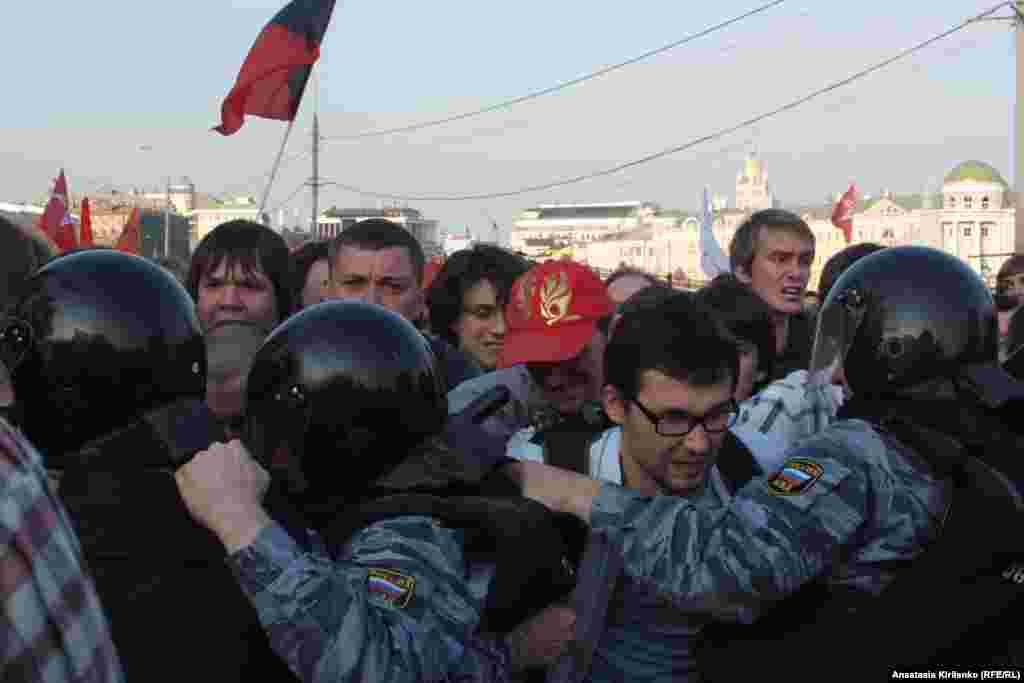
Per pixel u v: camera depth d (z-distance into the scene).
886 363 2.19
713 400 2.16
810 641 1.96
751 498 2.06
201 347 1.90
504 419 2.71
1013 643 1.86
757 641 2.01
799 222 4.57
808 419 3.08
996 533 1.84
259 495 1.64
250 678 1.57
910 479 2.03
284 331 1.78
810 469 2.04
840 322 2.32
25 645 1.04
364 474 1.74
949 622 1.84
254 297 3.15
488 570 1.68
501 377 3.00
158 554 1.58
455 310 4.15
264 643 1.58
